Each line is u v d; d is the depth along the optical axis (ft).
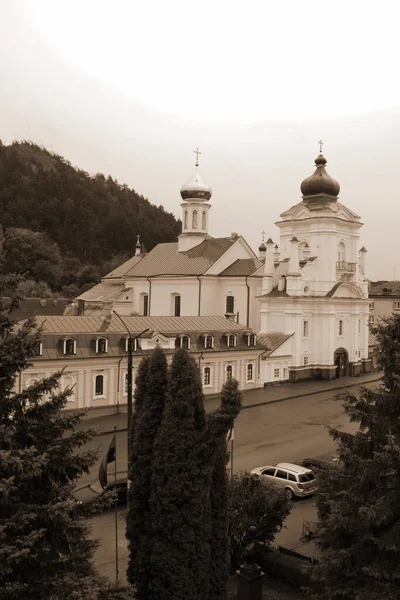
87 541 51.70
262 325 261.85
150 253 327.06
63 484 51.93
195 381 60.70
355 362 275.80
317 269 263.90
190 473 58.23
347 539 63.57
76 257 623.77
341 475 64.64
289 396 218.38
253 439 157.17
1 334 51.44
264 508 80.89
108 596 48.29
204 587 58.70
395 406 63.77
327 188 271.90
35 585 47.52
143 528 61.31
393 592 57.26
